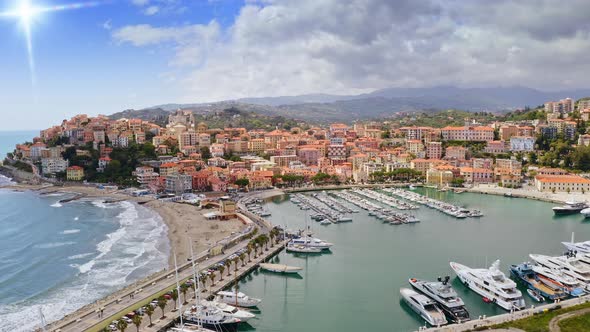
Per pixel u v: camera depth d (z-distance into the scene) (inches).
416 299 5073.8
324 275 6328.7
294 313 5152.6
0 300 5782.5
